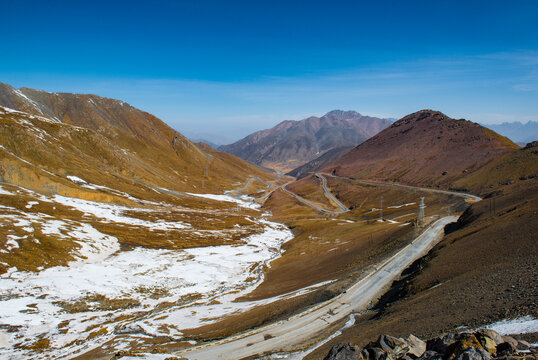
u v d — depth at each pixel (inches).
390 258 2593.5
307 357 1225.4
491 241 1750.7
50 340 1902.1
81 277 2859.3
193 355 1480.1
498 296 1050.7
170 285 3041.3
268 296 2623.0
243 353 1454.2
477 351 599.2
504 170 6166.3
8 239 3088.1
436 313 1137.4
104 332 2021.4
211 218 6437.0
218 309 2437.3
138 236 4306.1
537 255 1246.9
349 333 1391.5
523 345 637.9
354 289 2118.6
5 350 1772.9
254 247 4726.9
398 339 785.6
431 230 3248.0
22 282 2568.9
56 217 4119.1
